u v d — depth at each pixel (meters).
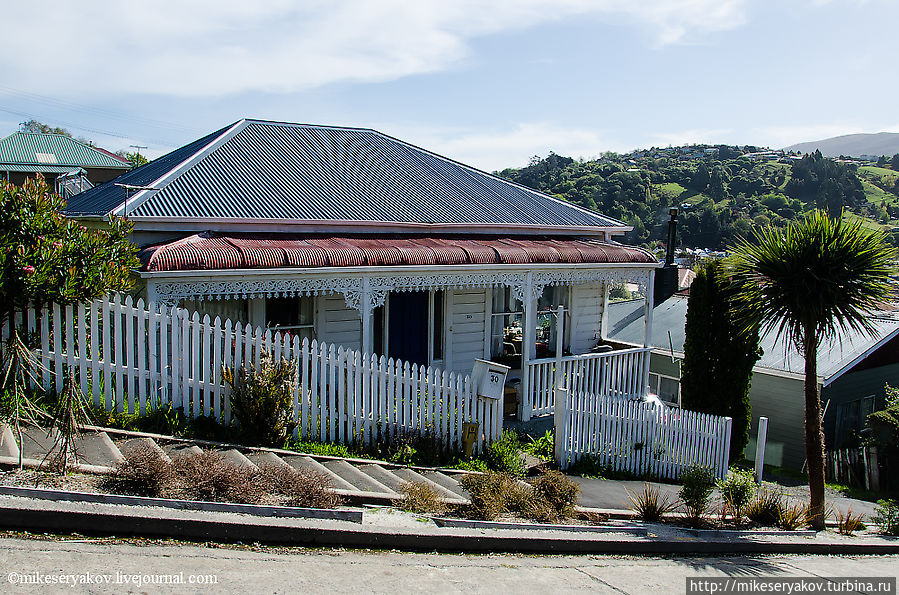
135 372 8.06
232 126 14.77
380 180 14.81
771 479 15.12
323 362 8.85
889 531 10.31
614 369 14.30
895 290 9.53
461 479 7.94
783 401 17.00
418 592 4.67
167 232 10.51
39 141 52.91
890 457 15.86
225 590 4.19
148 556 4.59
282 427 8.31
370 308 10.95
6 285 6.46
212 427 8.24
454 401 9.98
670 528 8.05
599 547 6.73
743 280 10.41
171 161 14.16
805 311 9.54
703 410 13.51
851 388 17.52
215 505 5.40
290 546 5.24
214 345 8.36
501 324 14.87
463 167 17.44
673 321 20.50
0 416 6.04
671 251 23.11
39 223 6.84
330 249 10.59
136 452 6.07
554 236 15.27
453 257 11.73
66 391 6.01
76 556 4.40
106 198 12.68
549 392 13.43
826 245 9.55
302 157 14.58
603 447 11.21
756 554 7.84
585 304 15.99
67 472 5.76
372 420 9.27
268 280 9.91
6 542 4.46
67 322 7.63
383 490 7.27
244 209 11.49
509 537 6.17
